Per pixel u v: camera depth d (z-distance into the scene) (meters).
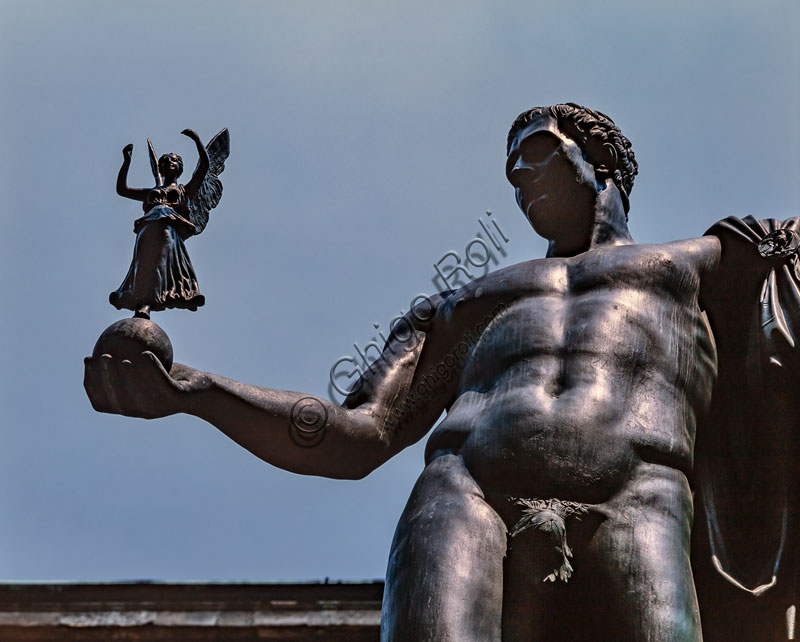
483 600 8.66
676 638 8.58
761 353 10.16
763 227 10.36
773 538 10.07
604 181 10.78
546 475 9.01
